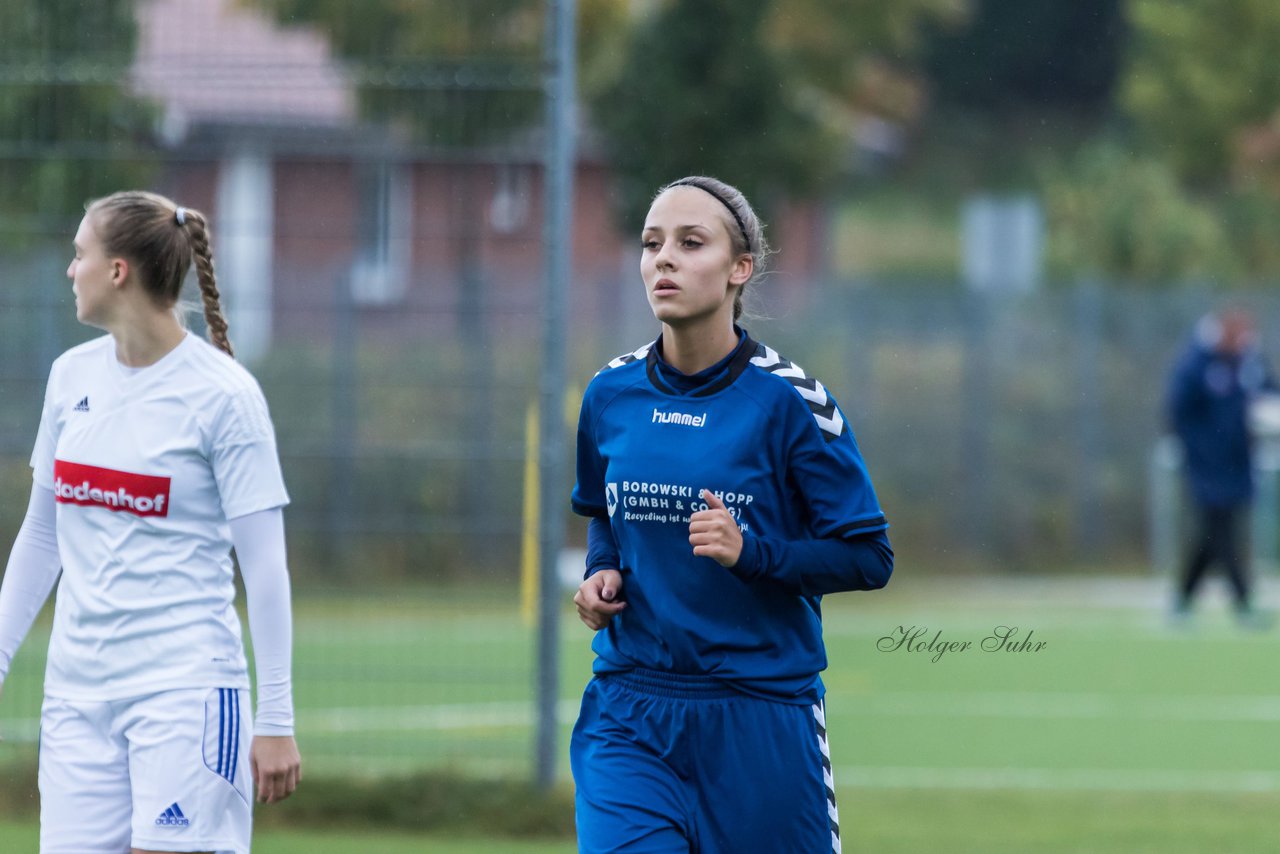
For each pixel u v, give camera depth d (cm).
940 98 16350
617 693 1620
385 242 2998
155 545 1571
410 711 3541
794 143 8281
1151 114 12500
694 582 1583
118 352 1612
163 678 1556
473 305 3150
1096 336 7162
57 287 3506
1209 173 12288
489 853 2542
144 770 1546
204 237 1653
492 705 3625
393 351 4191
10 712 3095
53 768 1584
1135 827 2733
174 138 3155
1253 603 5569
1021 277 10462
